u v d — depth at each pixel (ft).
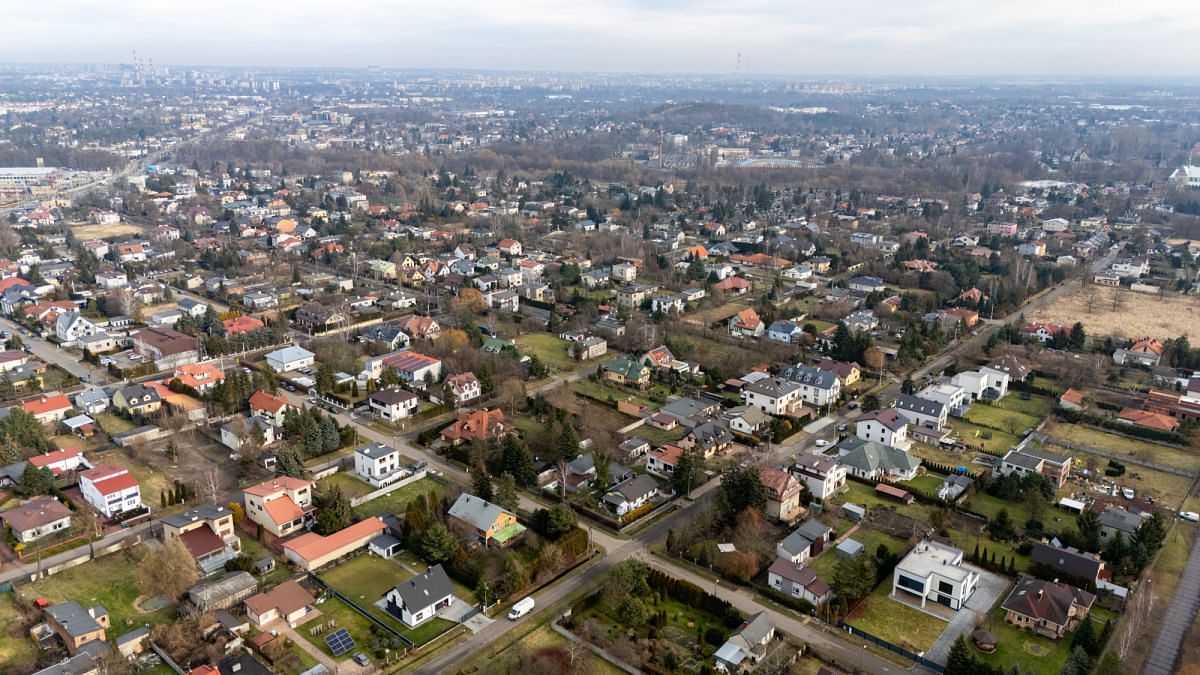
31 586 374.63
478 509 426.51
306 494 448.65
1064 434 563.07
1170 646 344.28
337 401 596.29
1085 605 361.51
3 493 451.12
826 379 610.24
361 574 392.88
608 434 545.44
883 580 393.29
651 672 324.19
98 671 315.17
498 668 320.09
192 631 341.00
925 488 485.15
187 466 497.87
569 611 359.66
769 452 523.70
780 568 384.68
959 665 315.99
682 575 395.34
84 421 541.75
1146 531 406.62
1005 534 424.46
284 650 334.85
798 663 335.88
